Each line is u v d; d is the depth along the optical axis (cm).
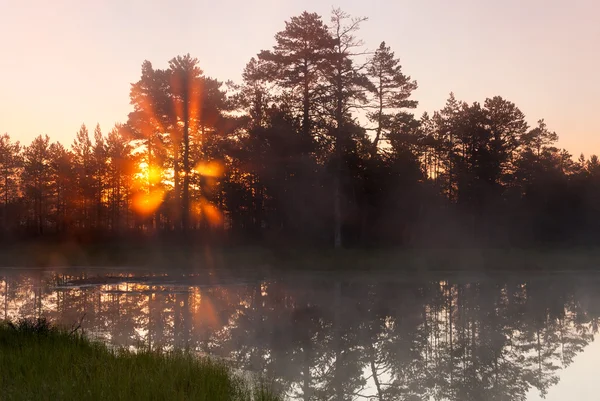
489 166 6359
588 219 6450
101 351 1171
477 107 6738
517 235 6381
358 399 1167
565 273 3875
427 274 3728
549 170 6944
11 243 5834
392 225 5538
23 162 8175
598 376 1349
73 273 3684
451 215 6234
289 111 4866
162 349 1329
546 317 2178
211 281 3216
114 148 7138
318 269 3828
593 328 1964
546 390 1229
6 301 2425
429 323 2028
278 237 5178
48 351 1122
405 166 5500
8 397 830
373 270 3834
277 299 2584
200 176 5750
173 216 6531
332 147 4909
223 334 1752
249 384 1163
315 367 1399
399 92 5359
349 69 4722
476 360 1505
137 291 2767
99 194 7450
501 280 3491
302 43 4875
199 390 911
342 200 5125
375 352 1581
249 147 5169
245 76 5384
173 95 5575
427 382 1293
